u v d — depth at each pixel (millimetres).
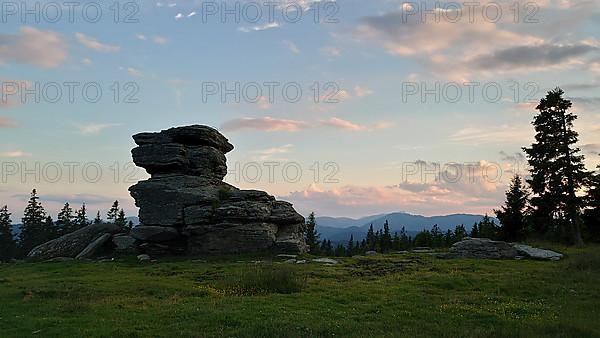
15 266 46344
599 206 60000
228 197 52250
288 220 51844
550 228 61250
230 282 31297
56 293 28938
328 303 25516
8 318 22875
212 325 20656
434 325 21375
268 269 32281
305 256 47219
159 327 20469
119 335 19219
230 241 48594
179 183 51656
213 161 55469
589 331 20141
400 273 36500
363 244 93250
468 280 32250
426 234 84375
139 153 53812
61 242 53406
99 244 52312
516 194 63781
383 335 19281
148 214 50688
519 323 21734
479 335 19500
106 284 32281
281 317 21922
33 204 100375
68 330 20188
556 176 59250
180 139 54906
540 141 61188
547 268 37812
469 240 48375
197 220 48781
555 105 60250
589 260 37188
